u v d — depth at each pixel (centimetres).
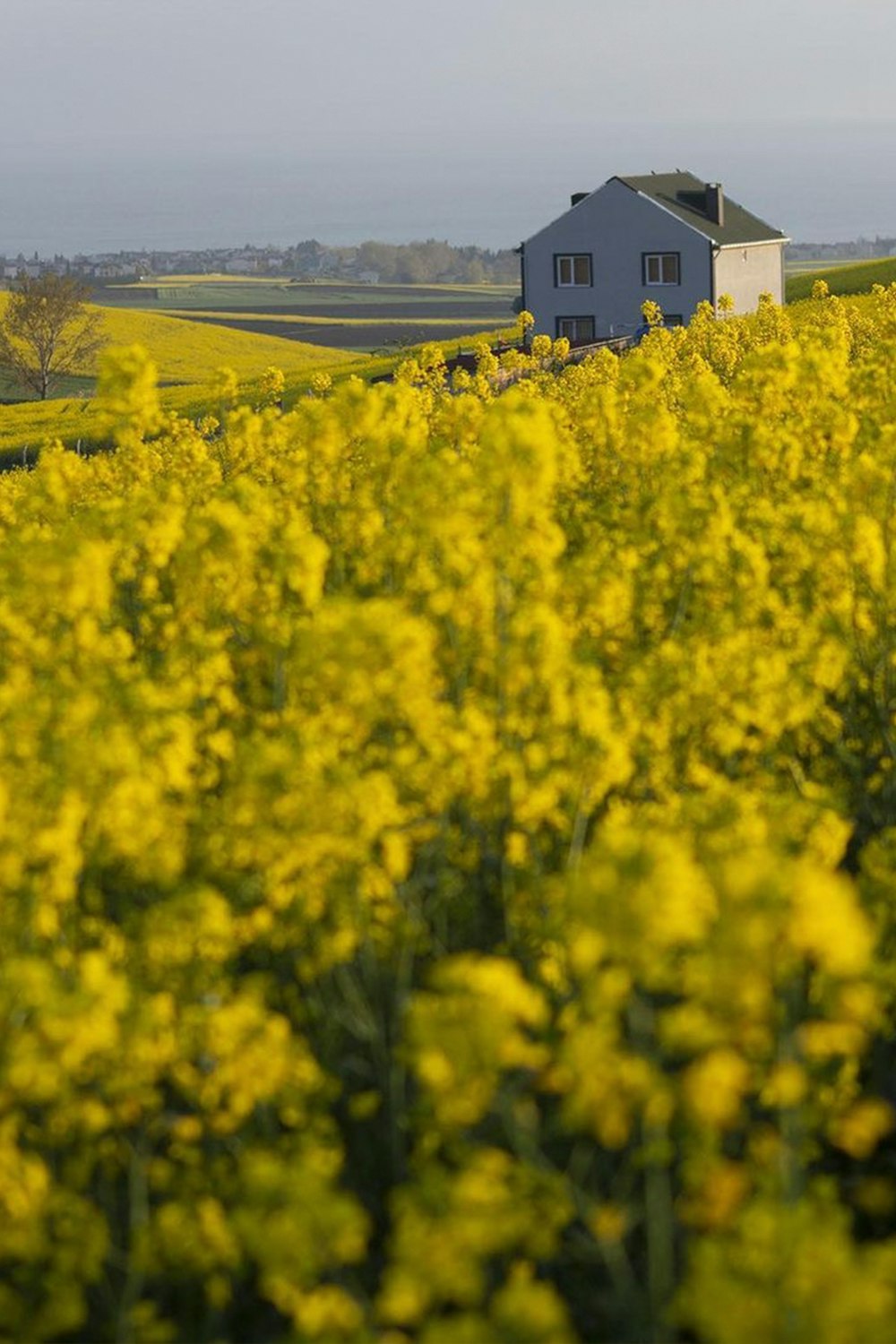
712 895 911
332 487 2588
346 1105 1194
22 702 1508
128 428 2650
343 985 1166
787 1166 884
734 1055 891
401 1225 873
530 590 1767
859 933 845
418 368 4822
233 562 1888
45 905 1187
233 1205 1039
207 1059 1066
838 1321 713
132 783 1265
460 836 1362
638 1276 1023
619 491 2880
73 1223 1002
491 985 887
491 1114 1072
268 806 1208
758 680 1498
